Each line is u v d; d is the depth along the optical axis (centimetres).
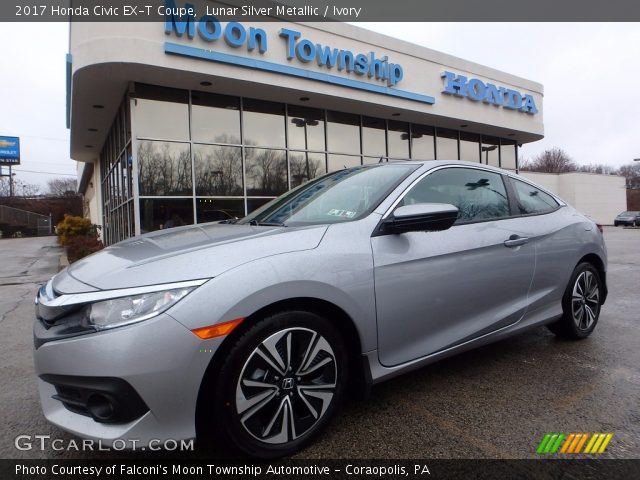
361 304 221
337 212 261
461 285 265
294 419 205
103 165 1620
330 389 214
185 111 998
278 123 1133
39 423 248
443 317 257
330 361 214
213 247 207
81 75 884
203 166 1016
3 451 218
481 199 304
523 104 1588
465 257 268
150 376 171
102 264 213
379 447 212
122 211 1109
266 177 1110
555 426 230
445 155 1526
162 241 245
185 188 994
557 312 340
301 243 215
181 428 178
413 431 227
